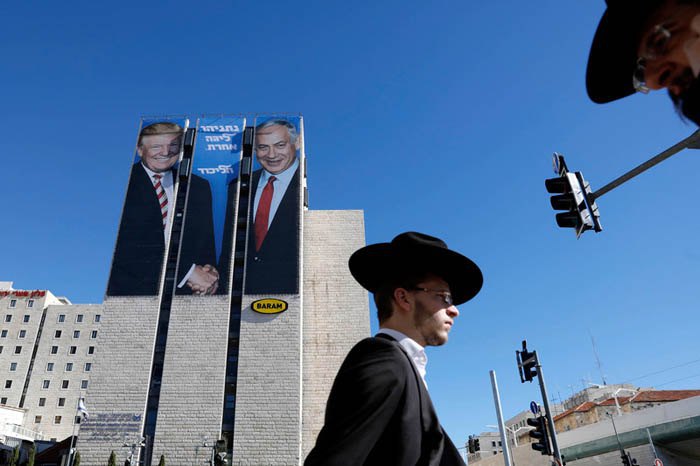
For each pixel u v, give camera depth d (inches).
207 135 2731.3
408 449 57.6
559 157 353.1
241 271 2429.9
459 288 81.6
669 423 1450.5
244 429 2031.3
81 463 1953.7
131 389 2111.2
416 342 74.2
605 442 1716.3
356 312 2469.2
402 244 77.7
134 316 2265.0
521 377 706.8
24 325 3860.7
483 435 4151.1
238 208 2576.3
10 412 2979.8
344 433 55.7
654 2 40.5
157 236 2438.5
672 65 40.9
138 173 2603.3
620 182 313.4
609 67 45.7
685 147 263.9
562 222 343.3
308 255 2605.8
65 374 3752.5
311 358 2348.7
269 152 2669.8
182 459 1964.8
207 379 2132.1
